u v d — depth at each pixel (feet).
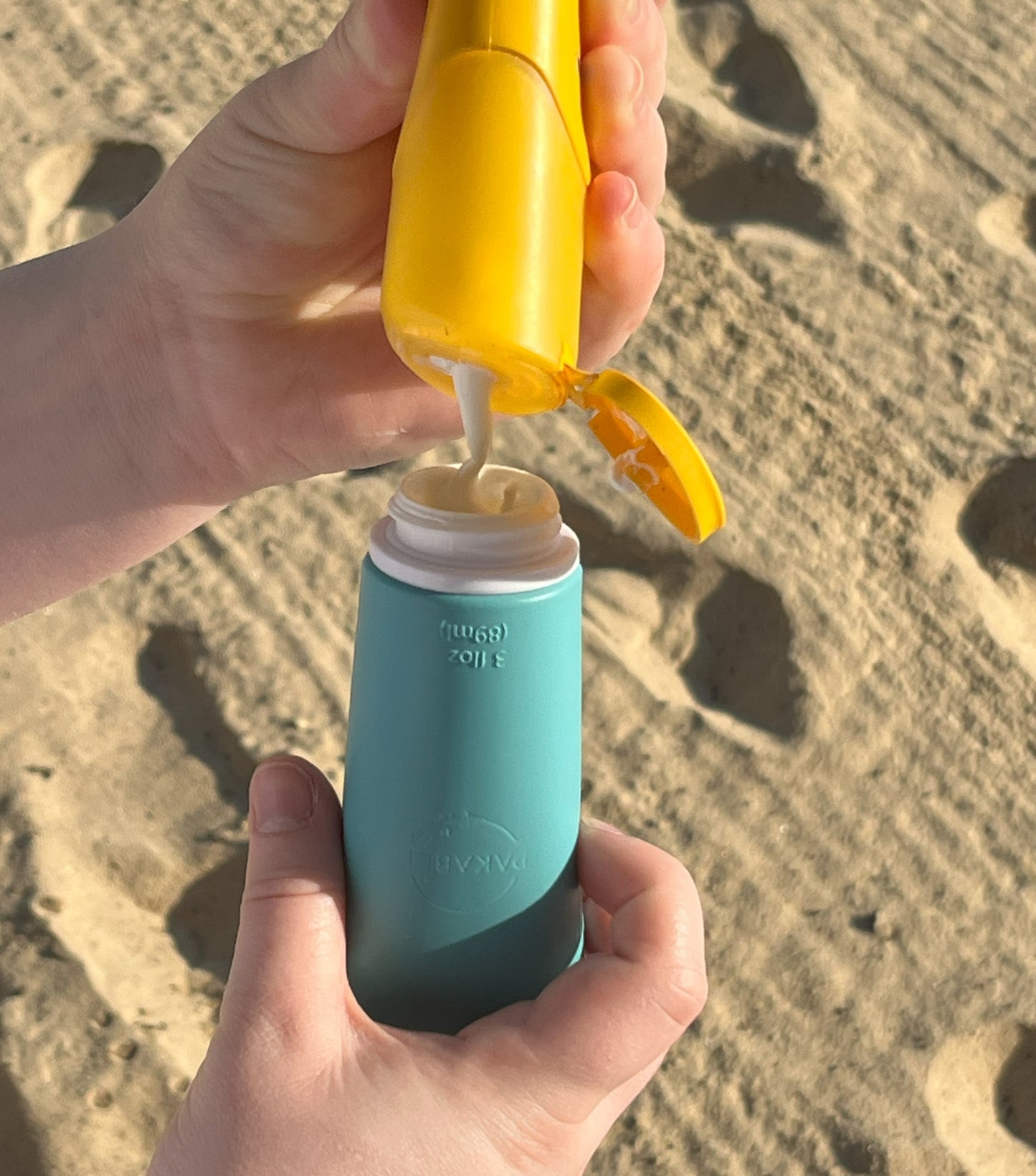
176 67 2.15
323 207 1.02
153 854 1.47
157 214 1.07
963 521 1.76
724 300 1.91
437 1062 0.89
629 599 1.67
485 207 0.78
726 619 1.67
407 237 0.79
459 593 0.84
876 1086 1.37
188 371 1.12
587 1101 0.91
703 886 1.47
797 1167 1.33
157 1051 1.35
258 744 1.54
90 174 2.03
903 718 1.58
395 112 0.95
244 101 0.98
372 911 0.91
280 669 1.59
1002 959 1.44
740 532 1.69
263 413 1.13
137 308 1.10
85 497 1.20
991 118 2.13
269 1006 0.88
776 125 2.10
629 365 1.83
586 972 0.91
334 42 0.91
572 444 1.77
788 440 1.78
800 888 1.48
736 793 1.53
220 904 1.46
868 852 1.50
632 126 0.87
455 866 0.89
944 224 2.01
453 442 1.77
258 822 0.94
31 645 1.59
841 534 1.71
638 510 1.70
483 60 0.79
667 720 1.58
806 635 1.62
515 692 0.86
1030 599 1.70
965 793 1.54
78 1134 1.31
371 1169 0.86
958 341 1.89
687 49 2.18
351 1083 0.87
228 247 1.04
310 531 1.69
